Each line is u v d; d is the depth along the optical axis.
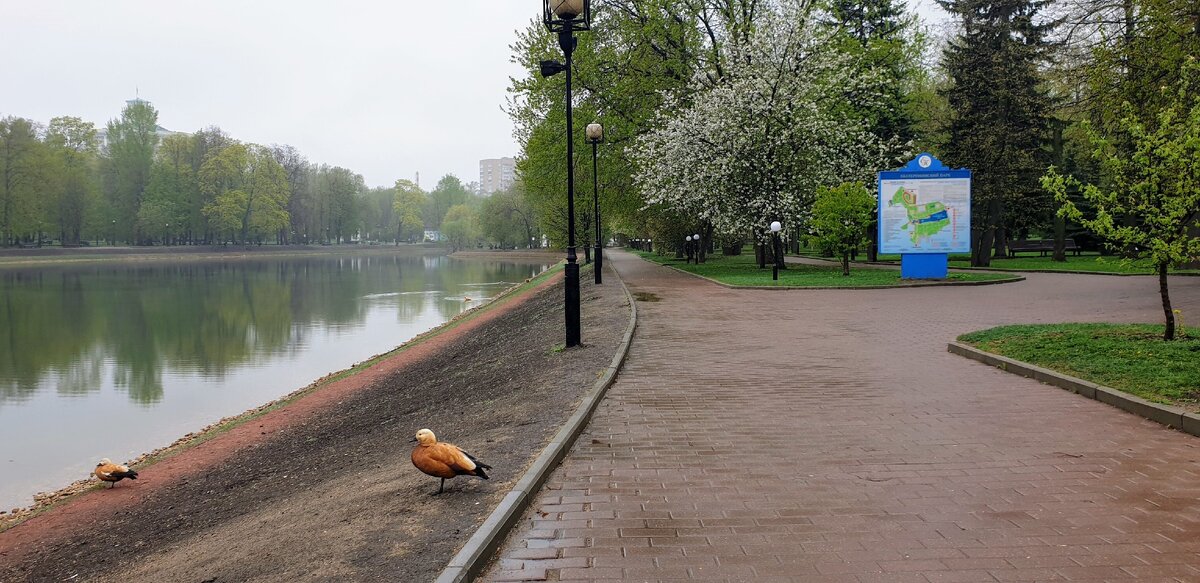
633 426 7.18
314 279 64.69
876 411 7.64
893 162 37.03
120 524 9.09
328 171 121.31
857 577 3.86
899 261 45.72
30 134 77.69
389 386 16.80
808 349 11.82
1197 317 13.90
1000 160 33.78
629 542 4.38
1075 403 7.82
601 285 28.33
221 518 8.33
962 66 34.53
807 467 5.80
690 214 38.25
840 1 38.56
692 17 35.53
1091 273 28.25
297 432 13.26
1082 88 24.19
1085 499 4.99
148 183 94.62
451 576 3.77
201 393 19.08
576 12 12.28
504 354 16.28
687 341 12.88
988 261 35.62
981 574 3.87
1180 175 9.51
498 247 127.69
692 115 31.31
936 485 5.32
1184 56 17.11
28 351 26.06
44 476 12.57
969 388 8.70
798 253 60.22
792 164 31.81
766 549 4.24
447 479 5.78
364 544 4.70
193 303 42.81
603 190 38.75
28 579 7.59
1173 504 4.86
